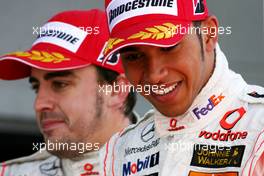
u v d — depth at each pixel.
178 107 8.44
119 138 9.75
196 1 8.69
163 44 8.09
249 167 8.02
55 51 11.23
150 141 9.14
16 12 16.97
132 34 8.34
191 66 8.29
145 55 8.27
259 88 8.68
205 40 8.59
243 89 8.71
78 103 11.14
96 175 11.21
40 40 11.41
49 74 11.10
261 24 16.19
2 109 16.81
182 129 8.69
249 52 16.20
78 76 11.16
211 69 8.60
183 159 8.56
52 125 11.16
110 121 11.31
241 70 16.12
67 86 11.14
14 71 11.70
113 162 9.57
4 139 17.02
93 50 11.24
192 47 8.34
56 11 16.95
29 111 16.94
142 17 8.54
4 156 17.17
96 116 11.21
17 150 17.19
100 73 11.24
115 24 8.69
